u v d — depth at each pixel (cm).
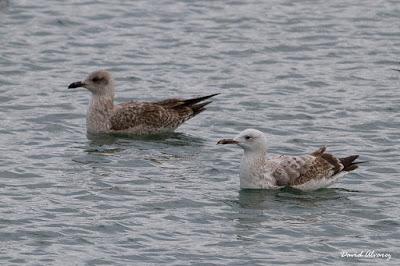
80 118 2581
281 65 2989
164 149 2366
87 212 1973
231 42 3159
